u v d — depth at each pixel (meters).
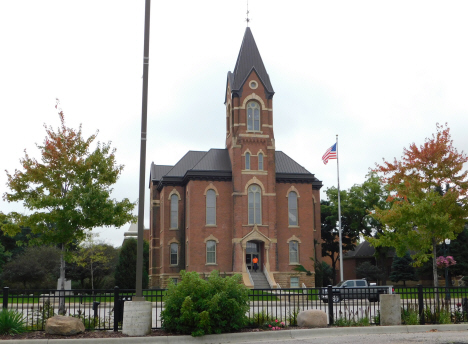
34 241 25.09
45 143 26.47
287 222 56.19
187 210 56.38
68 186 26.48
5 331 15.50
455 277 62.12
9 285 56.12
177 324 15.99
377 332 17.48
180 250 58.03
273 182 54.91
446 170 28.70
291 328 17.34
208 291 16.30
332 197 66.62
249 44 58.03
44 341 14.49
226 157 57.53
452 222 26.31
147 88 17.31
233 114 55.53
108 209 24.48
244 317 16.80
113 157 27.25
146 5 17.64
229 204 54.81
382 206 64.00
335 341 15.13
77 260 49.34
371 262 74.38
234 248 52.78
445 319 18.94
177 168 61.00
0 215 25.03
